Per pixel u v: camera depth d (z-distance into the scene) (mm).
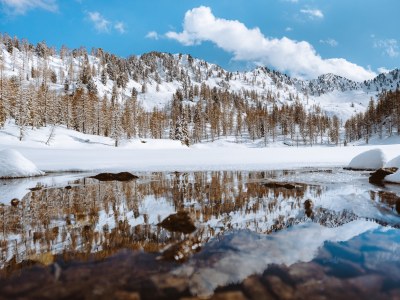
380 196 11672
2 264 5391
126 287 4480
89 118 87875
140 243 6477
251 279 4738
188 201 10977
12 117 77125
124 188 14055
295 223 8047
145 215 8938
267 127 125688
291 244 6375
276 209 9648
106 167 24938
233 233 7168
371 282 4609
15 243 6516
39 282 4660
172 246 6230
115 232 7273
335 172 20266
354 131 124938
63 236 6988
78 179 17641
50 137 64625
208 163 27875
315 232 7262
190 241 6547
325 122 147500
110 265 5301
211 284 4566
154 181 16438
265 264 5328
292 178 17172
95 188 14117
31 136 64500
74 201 11086
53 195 12336
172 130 96312
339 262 5406
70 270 5105
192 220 7762
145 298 4164
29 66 171125
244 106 188500
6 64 159250
